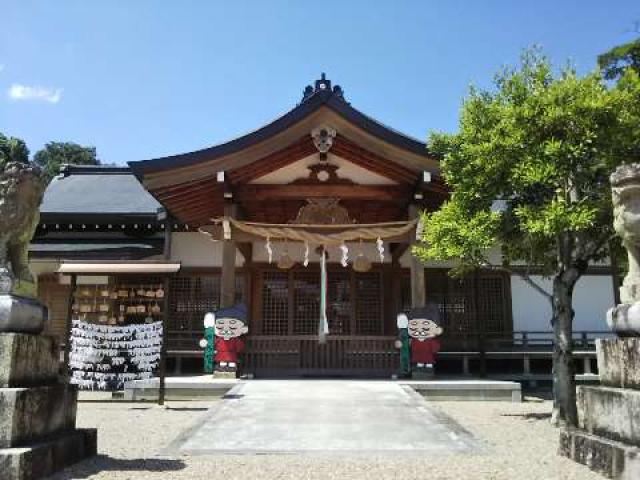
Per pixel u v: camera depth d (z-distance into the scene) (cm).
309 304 1708
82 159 5312
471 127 964
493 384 1242
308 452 659
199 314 1728
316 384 1214
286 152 1411
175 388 1245
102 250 1750
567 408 905
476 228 921
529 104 877
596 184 916
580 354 1602
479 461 619
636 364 532
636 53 1345
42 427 554
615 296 1733
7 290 555
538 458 636
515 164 887
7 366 525
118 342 1180
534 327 1712
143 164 1358
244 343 1408
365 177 1469
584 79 880
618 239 985
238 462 614
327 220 1472
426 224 1051
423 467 590
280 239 1466
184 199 1485
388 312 1700
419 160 1365
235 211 1438
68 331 1160
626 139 836
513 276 1736
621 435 537
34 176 590
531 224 817
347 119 1373
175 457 641
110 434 822
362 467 591
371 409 919
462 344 1661
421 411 904
